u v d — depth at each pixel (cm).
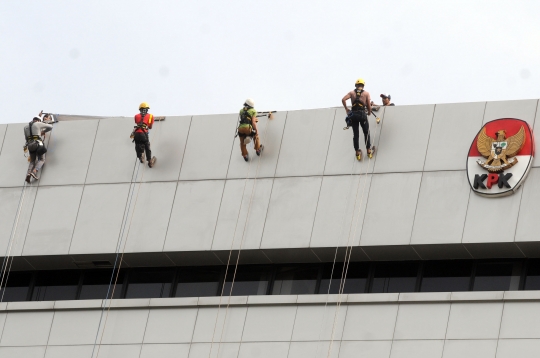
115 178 6662
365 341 5884
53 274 6719
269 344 6016
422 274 6109
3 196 6794
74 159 6781
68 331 6366
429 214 6050
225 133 6581
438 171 6125
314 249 6172
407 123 6262
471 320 5788
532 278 5953
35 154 6762
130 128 6781
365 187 6200
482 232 5944
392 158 6212
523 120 6041
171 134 6656
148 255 6450
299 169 6347
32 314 6475
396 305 5928
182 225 6425
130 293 6531
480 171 6034
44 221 6675
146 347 6197
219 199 6425
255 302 6131
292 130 6450
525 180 5959
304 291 6250
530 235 5862
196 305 6222
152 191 6562
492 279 6009
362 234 6109
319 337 5959
